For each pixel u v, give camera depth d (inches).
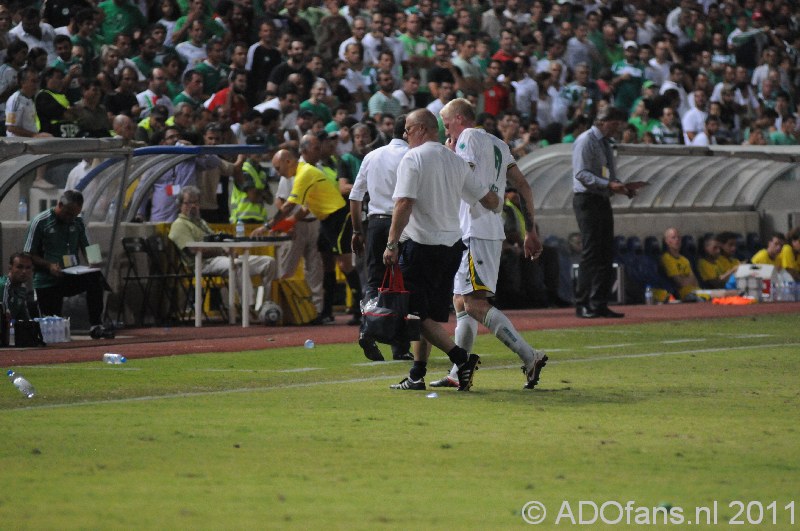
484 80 2898.6
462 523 677.3
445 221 1176.2
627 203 2696.9
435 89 2672.2
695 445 905.5
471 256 1196.5
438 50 2945.4
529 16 3348.9
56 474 798.5
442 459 851.4
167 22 2706.7
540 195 2546.8
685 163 2709.2
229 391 1203.2
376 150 1422.2
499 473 806.5
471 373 1193.4
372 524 672.4
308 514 693.9
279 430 965.2
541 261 2405.3
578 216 2101.4
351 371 1373.0
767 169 2824.8
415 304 1181.1
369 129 2183.8
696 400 1136.2
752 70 3732.8
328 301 2106.3
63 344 1712.6
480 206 1199.6
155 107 2263.8
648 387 1227.9
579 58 3272.6
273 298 2076.8
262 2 2901.1
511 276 2356.1
